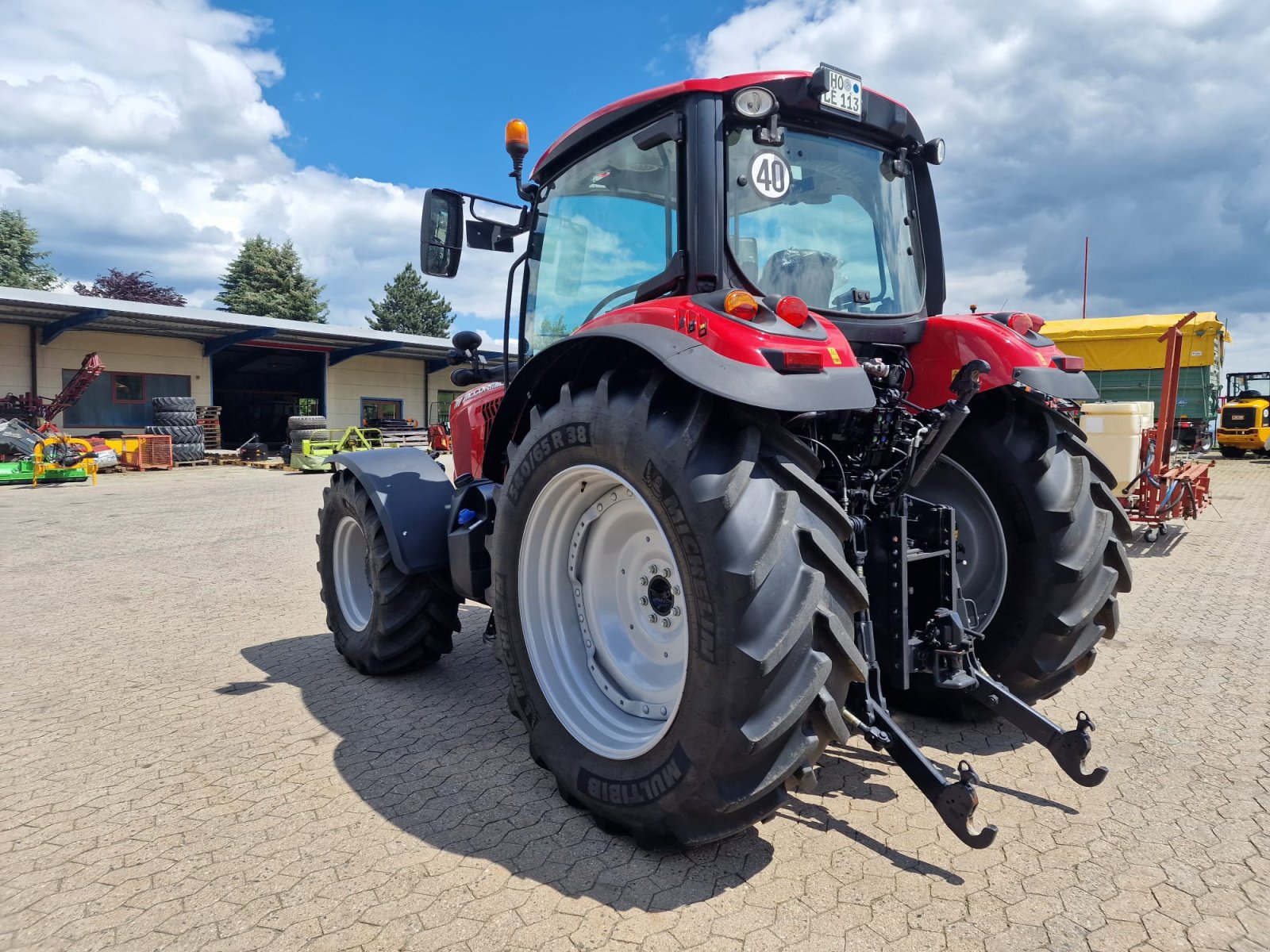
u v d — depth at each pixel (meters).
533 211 3.55
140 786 2.79
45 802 2.68
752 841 2.37
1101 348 14.98
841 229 2.91
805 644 2.01
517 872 2.23
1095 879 2.14
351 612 4.18
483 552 3.39
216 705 3.61
